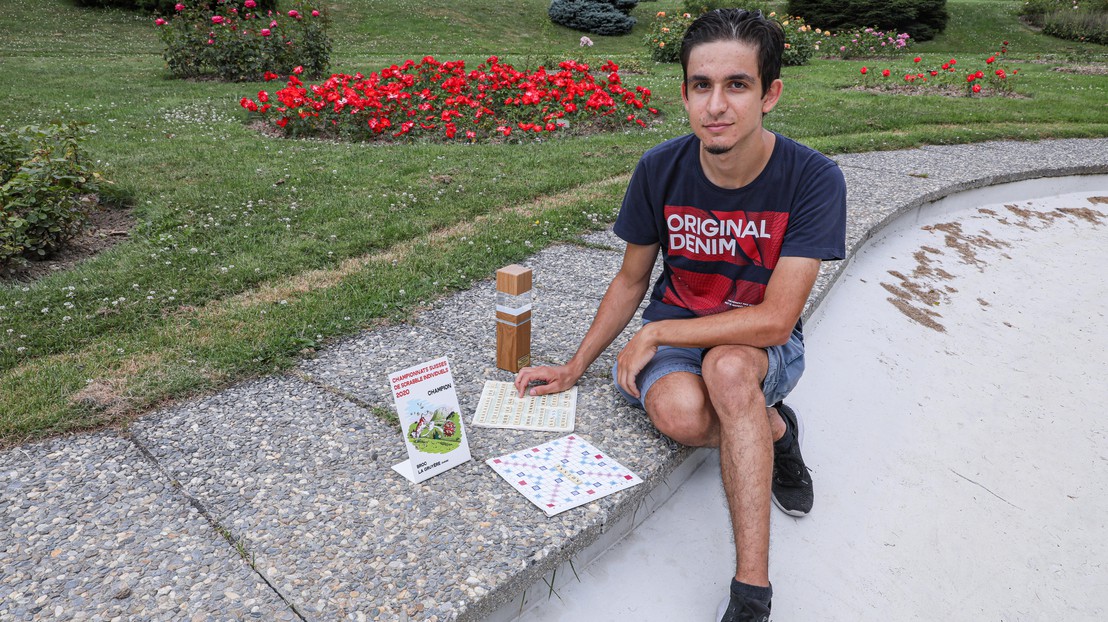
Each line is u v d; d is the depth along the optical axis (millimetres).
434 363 2486
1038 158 7645
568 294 4121
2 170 4625
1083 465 3414
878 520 2881
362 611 1956
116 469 2518
